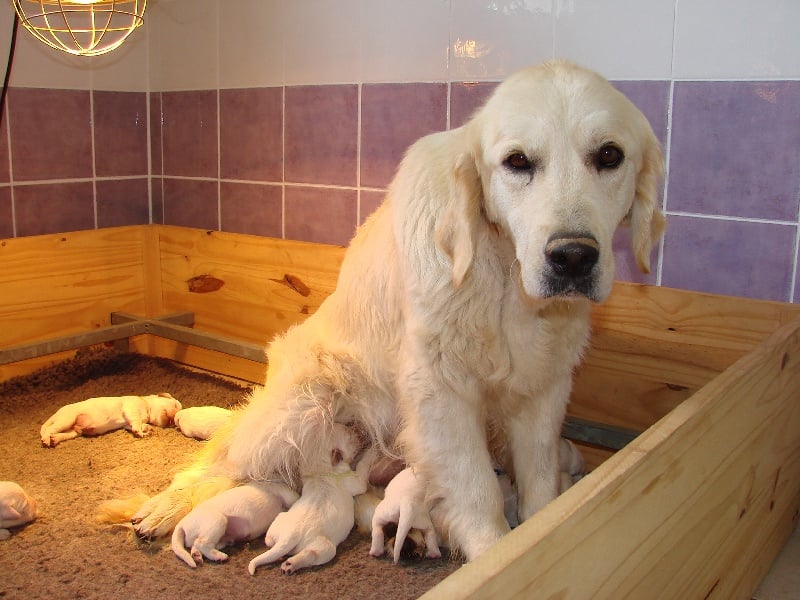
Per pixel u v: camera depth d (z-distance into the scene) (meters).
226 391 1.89
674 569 0.97
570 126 1.04
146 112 2.16
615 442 1.49
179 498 1.29
